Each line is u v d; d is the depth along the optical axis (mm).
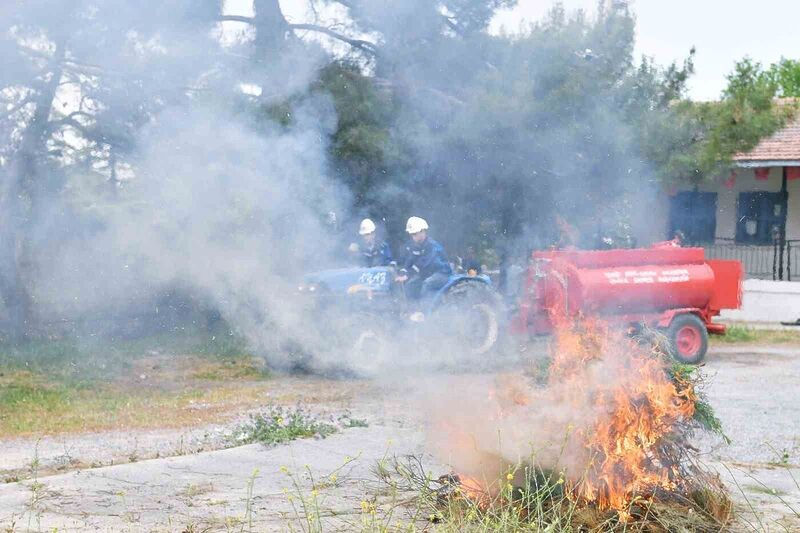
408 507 5754
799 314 21953
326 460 7320
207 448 8062
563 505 5355
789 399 11172
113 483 6625
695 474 5812
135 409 10359
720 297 14711
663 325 14289
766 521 5691
